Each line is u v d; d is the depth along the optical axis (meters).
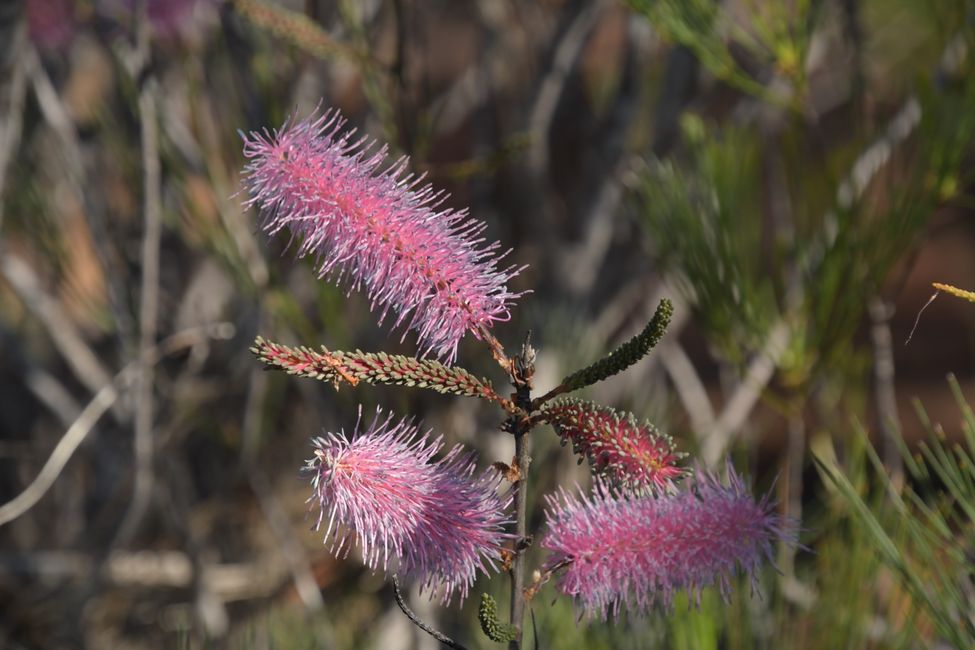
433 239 0.89
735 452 1.19
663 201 1.17
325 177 0.88
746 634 1.05
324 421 1.64
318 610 1.67
